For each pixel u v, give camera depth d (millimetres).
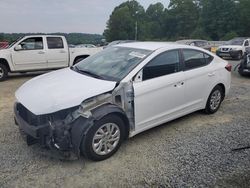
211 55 5863
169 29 90562
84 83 4176
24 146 4348
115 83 4125
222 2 70000
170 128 5219
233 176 3674
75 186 3426
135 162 3977
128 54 4848
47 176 3604
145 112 4441
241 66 11070
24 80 10383
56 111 3676
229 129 5223
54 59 11344
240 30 68562
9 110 6168
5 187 3365
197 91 5387
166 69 4777
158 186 3451
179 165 3916
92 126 3771
